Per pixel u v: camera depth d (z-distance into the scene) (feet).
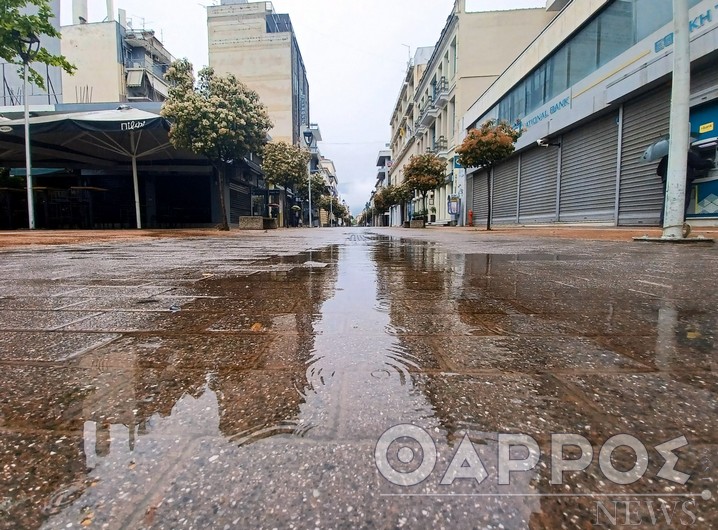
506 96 67.10
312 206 213.25
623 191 38.29
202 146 51.21
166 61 157.99
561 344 4.87
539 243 26.05
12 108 79.46
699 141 30.32
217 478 2.31
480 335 5.29
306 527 1.96
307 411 3.11
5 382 3.72
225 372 3.96
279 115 175.63
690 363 4.17
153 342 5.00
